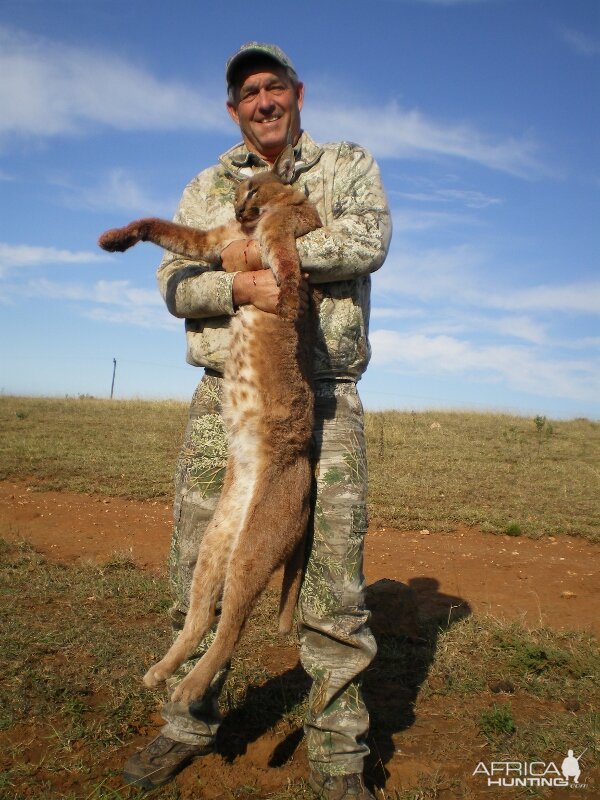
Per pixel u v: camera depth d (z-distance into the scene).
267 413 1.72
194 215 1.99
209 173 2.01
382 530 4.19
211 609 1.69
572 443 7.51
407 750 1.85
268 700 2.07
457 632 2.57
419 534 4.13
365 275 1.77
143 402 9.98
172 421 8.13
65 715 1.90
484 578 3.31
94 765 1.71
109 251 1.86
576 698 2.13
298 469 1.72
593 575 3.41
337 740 1.62
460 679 2.24
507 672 2.29
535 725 1.96
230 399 1.79
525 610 2.89
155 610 2.72
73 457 5.77
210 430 1.83
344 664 1.66
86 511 4.31
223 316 1.80
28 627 2.44
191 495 1.83
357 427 1.76
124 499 4.67
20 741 1.79
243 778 1.71
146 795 1.62
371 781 1.71
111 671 2.15
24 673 2.09
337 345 1.74
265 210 1.76
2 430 7.00
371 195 1.74
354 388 1.79
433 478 5.60
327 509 1.70
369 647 1.67
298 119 1.91
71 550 3.55
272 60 1.81
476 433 7.91
